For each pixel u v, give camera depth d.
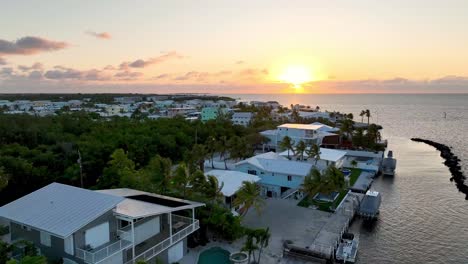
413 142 120.69
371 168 72.94
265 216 44.66
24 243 26.67
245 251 32.44
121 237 28.05
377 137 102.12
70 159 56.72
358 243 39.25
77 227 24.42
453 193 60.22
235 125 112.62
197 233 35.84
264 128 108.12
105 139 75.19
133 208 28.83
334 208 47.75
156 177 40.41
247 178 50.44
